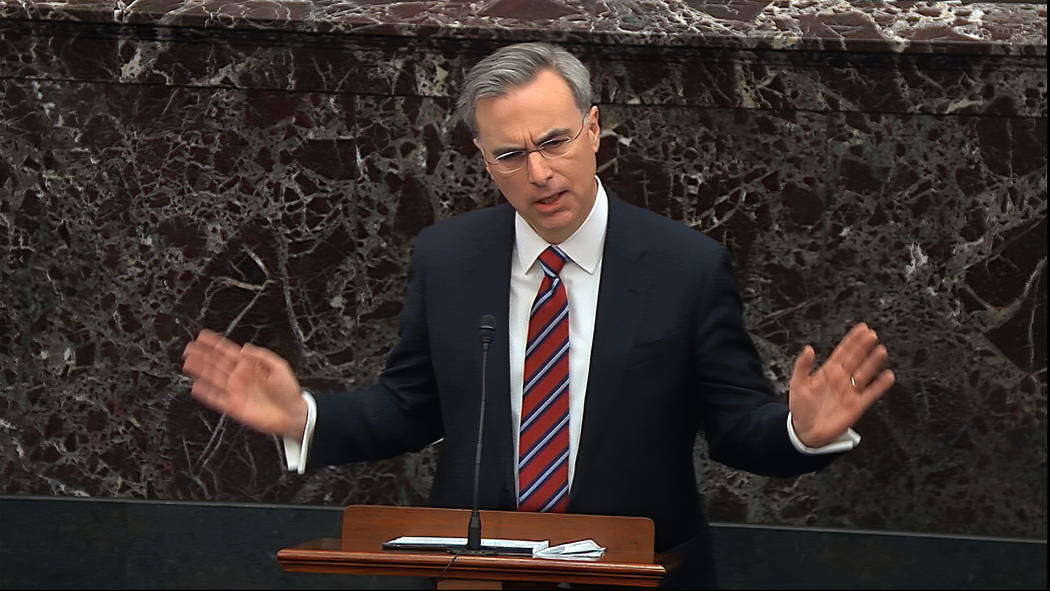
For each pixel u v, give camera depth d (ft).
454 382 38.93
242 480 55.98
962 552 53.57
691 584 38.24
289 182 55.26
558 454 38.29
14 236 55.88
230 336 55.72
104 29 54.29
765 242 54.19
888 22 53.26
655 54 53.11
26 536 55.83
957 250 53.72
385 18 53.36
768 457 35.78
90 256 55.77
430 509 35.35
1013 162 53.36
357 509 35.40
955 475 54.13
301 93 54.85
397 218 55.11
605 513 37.47
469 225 41.11
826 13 53.67
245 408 35.47
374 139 54.90
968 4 54.95
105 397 56.08
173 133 55.16
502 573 31.07
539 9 53.78
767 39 52.31
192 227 55.52
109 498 56.13
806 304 54.19
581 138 37.24
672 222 40.16
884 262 53.93
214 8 53.67
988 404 54.03
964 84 53.11
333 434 38.55
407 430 40.29
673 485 38.24
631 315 38.34
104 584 55.52
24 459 56.34
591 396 37.88
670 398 38.17
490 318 36.58
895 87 53.26
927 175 53.62
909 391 54.19
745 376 38.29
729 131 53.93
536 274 39.75
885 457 54.39
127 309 55.83
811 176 53.88
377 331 55.52
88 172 55.52
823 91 53.31
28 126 55.42
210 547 55.31
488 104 36.91
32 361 56.13
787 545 54.19
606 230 39.47
